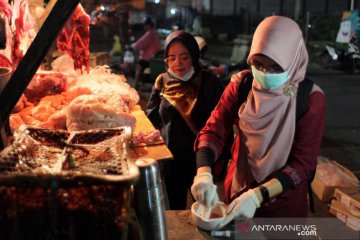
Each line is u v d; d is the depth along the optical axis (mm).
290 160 1900
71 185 1236
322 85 11484
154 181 1417
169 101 3125
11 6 2936
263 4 29109
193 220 1857
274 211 1943
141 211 1428
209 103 3061
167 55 3141
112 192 1255
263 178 1929
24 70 1622
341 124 7566
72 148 1654
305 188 2010
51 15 1578
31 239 1291
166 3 31000
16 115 2473
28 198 1263
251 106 1950
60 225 1283
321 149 6184
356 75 13414
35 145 1672
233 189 2098
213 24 26281
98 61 5492
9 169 1427
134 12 23953
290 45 1797
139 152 2172
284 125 1863
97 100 2320
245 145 1987
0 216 1273
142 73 9984
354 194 3883
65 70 3557
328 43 15859
